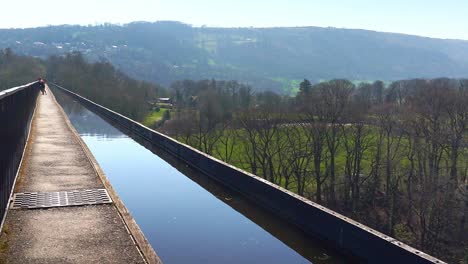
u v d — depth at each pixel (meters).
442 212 35.88
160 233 6.05
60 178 9.36
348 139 46.16
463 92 42.53
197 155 10.70
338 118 45.38
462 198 36.50
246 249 5.35
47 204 7.40
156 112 78.50
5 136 6.65
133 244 5.70
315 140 44.72
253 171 47.00
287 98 57.78
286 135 47.19
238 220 6.49
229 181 8.46
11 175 7.82
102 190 8.36
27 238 5.85
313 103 46.53
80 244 5.68
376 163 43.12
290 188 46.59
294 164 46.28
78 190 8.34
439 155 40.44
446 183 37.75
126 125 21.31
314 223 5.46
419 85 52.25
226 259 5.07
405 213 39.66
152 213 7.01
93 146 15.35
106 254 5.38
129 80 98.00
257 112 49.88
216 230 6.09
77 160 11.52
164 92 102.25
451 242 34.66
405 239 37.16
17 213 6.89
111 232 6.14
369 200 43.06
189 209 7.19
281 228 5.99
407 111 44.75
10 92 7.54
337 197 45.19
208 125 55.59
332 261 4.92
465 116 39.84
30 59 145.88
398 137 44.00
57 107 31.19
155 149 14.60
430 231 35.94
